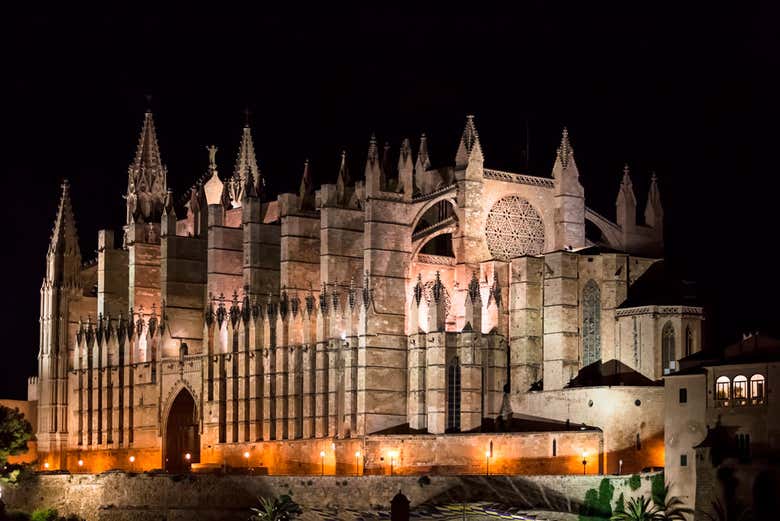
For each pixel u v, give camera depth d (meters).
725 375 148.12
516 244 182.00
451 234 187.75
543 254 176.88
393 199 179.50
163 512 176.50
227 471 186.62
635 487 151.00
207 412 199.00
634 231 185.88
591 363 172.00
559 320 172.25
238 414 194.75
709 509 146.12
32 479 187.38
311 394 184.25
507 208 181.88
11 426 194.00
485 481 158.50
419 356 174.75
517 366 174.88
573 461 161.50
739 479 144.75
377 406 175.00
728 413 147.50
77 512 183.25
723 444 147.25
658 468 156.38
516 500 156.38
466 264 178.25
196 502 174.38
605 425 162.00
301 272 193.12
